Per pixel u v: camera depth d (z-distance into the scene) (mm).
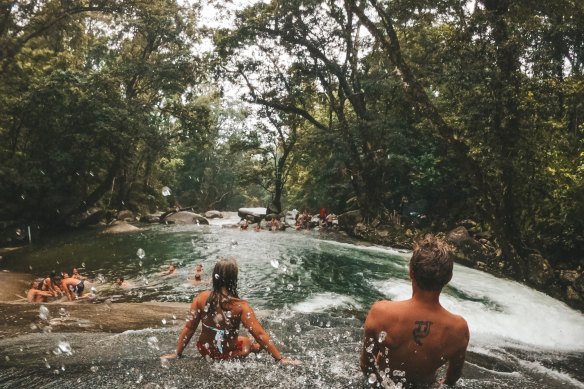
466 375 3580
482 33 14008
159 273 12797
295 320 6012
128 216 29328
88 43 28406
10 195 21562
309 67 23547
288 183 40406
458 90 14508
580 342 7914
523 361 5688
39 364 3352
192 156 53188
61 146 22891
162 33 25375
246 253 16031
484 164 14375
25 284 11992
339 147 22203
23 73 22984
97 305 7195
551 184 14305
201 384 2588
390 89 21375
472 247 15258
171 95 26891
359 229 21062
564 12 14852
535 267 13016
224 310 3121
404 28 18328
